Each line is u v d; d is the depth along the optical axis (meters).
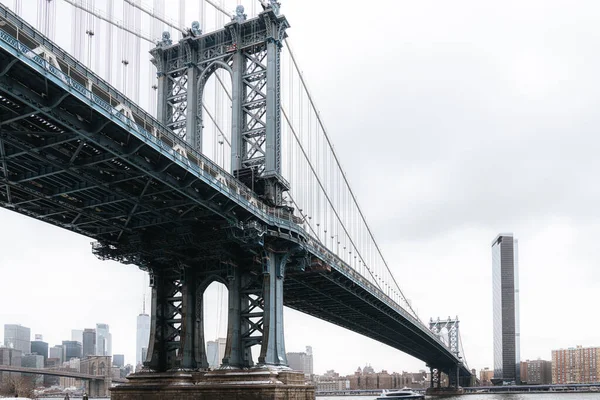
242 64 68.94
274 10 67.94
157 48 71.81
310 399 60.12
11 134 40.25
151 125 44.34
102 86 40.34
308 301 99.12
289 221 63.72
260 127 67.88
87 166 44.66
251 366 61.62
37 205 52.56
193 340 62.84
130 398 60.53
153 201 52.75
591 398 196.75
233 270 62.66
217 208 54.25
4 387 181.50
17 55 33.78
